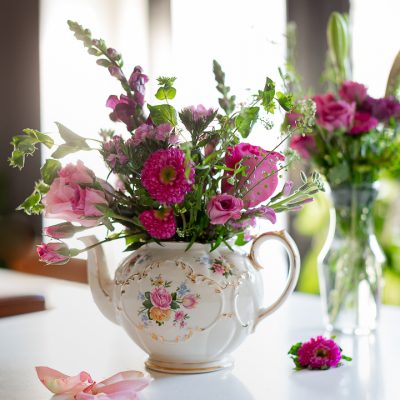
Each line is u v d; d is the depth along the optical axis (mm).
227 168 857
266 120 896
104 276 1005
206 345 910
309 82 2312
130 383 817
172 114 891
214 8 2738
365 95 1219
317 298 1606
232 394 841
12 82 3297
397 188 2197
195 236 896
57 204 858
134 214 921
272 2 2469
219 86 939
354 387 871
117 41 3285
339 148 1245
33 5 3234
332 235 1276
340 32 1307
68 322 1330
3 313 1391
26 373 962
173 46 3031
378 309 1250
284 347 1111
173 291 883
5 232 2164
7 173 3283
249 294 921
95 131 3160
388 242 2217
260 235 963
